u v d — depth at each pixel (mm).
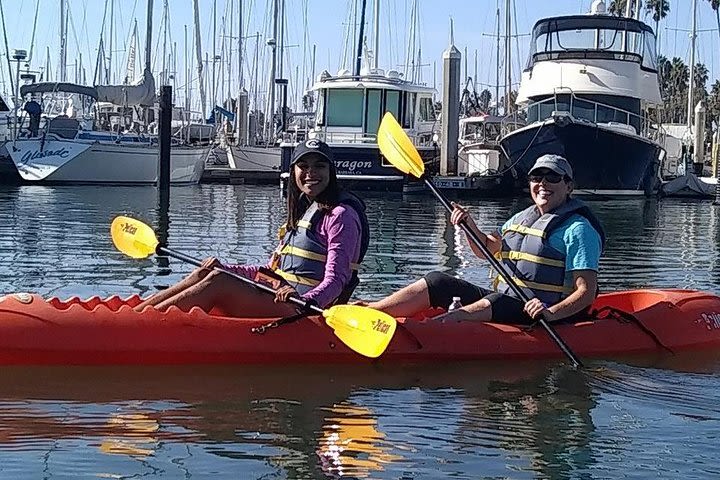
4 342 5074
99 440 4121
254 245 11992
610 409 4809
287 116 34719
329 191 5504
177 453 3988
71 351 5152
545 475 3871
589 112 23297
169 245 11750
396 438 4281
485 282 9273
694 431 4480
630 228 16188
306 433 4305
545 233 5707
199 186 26641
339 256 5414
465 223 6082
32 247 10859
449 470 3893
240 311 5508
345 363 5477
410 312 5840
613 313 6152
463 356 5598
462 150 26250
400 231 14359
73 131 23812
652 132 25094
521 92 25094
